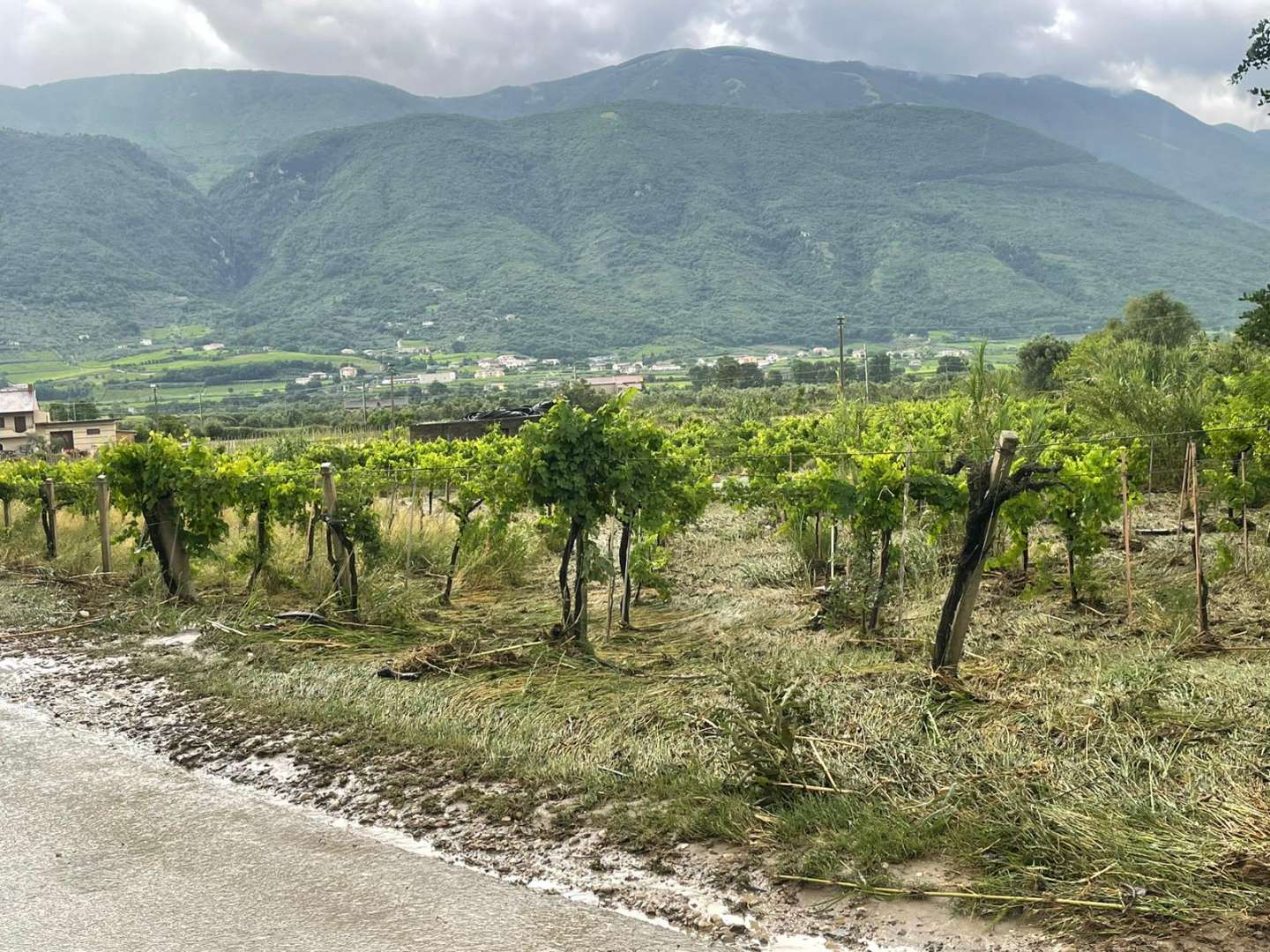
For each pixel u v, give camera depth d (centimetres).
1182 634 798
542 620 992
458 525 1223
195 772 605
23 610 1058
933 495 892
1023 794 486
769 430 2512
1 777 601
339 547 1005
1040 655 745
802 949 394
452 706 691
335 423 6569
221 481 1080
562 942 404
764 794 525
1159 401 1786
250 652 861
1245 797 470
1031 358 4716
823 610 948
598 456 871
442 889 452
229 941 412
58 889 461
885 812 491
